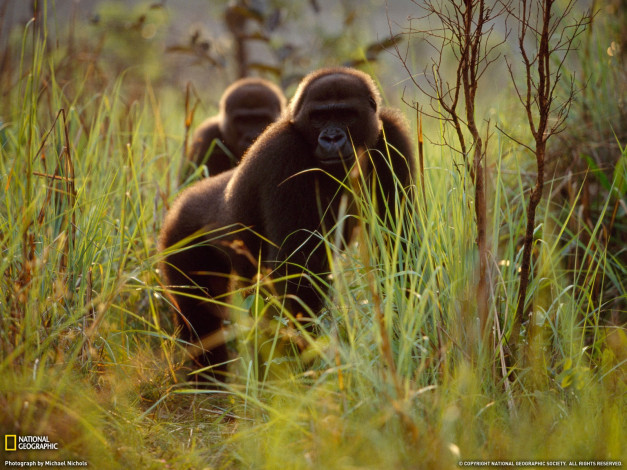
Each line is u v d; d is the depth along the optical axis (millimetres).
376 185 10484
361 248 9336
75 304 9531
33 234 9203
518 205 11914
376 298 7426
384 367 8180
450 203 9586
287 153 10055
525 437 7199
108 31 21141
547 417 7527
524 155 13609
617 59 13875
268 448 7461
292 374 8867
